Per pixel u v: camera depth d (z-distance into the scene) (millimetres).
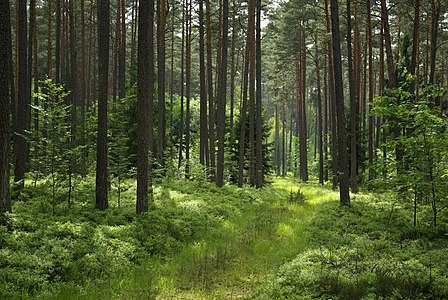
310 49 40000
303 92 39312
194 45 44750
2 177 10609
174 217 14148
